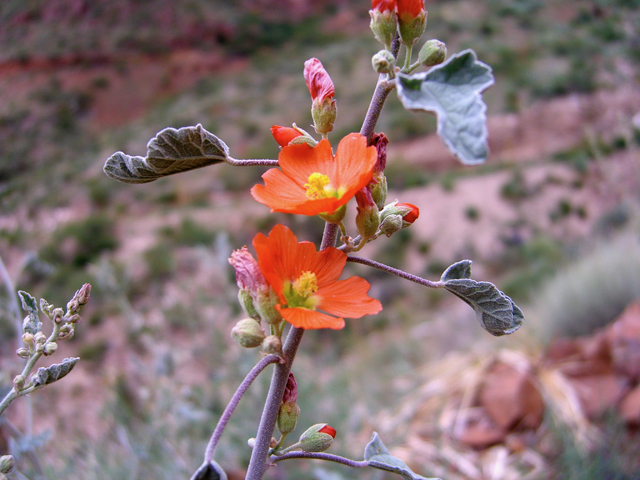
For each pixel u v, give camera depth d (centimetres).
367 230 114
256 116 2533
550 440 341
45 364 844
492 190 1658
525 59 2473
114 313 959
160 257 1213
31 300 132
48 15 2955
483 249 1413
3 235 1147
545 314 554
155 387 365
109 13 3192
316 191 115
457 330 674
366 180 103
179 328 544
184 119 2600
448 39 2867
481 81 86
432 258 1387
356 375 618
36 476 247
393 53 123
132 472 310
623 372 365
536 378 381
